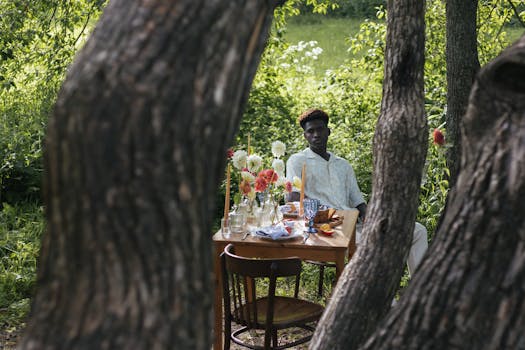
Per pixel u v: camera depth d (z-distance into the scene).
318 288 6.02
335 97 9.59
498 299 1.72
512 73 1.77
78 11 7.84
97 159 1.40
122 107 1.40
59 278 1.46
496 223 1.74
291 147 8.22
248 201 5.14
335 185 5.90
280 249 4.60
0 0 7.37
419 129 2.94
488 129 1.80
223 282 4.39
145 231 1.41
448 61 5.12
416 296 1.83
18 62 7.77
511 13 8.21
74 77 1.45
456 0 5.08
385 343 1.85
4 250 6.52
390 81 3.03
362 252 2.87
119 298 1.42
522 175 1.72
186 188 1.44
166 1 1.48
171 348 1.42
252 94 9.73
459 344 1.75
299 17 21.14
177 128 1.42
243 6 1.55
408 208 2.89
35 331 1.46
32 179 7.75
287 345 4.38
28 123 7.81
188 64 1.45
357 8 21.03
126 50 1.44
